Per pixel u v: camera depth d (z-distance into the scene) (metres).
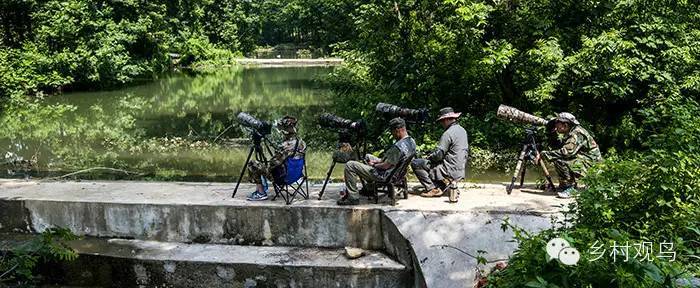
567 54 10.69
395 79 11.20
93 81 24.64
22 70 21.38
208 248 5.90
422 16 11.18
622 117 10.46
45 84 22.09
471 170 9.38
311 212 5.83
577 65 9.94
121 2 29.12
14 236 6.32
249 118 6.18
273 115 16.58
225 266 5.52
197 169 10.12
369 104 11.12
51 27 23.52
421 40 10.97
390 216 5.57
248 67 37.84
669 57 9.84
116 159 10.99
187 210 6.02
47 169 10.18
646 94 10.23
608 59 9.71
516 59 10.76
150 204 6.08
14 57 21.91
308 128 13.97
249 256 5.65
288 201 5.94
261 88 24.50
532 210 5.55
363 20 11.85
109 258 5.71
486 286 3.46
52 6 23.77
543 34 10.83
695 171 4.22
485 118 11.03
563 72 10.39
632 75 9.83
